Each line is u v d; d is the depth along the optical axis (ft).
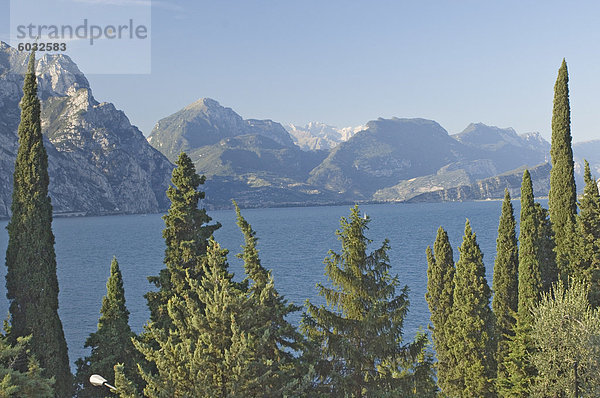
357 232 94.07
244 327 77.36
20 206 100.63
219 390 71.51
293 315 283.18
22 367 96.22
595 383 100.01
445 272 153.69
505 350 132.36
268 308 84.33
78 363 114.32
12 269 100.17
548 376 104.27
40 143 102.42
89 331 266.77
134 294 364.17
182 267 108.68
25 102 102.53
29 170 100.83
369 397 87.92
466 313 127.24
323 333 92.12
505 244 137.59
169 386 70.13
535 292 126.62
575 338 101.96
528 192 129.59
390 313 92.27
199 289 83.56
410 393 90.38
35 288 98.84
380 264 94.79
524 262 128.57
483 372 124.57
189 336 81.61
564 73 140.77
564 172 139.74
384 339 89.86
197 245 110.52
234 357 70.13
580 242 136.77
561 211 139.74
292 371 87.45
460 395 130.93
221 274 96.07
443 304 150.71
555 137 141.69
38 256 99.71
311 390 87.10
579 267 136.98
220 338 75.61
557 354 103.35
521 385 111.65
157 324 107.24
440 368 146.30
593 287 134.92
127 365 111.34
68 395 101.35
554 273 141.38
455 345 130.11
